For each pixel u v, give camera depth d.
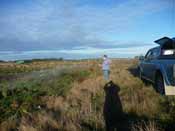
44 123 6.51
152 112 6.90
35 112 8.05
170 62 8.18
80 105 8.29
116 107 6.79
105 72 14.41
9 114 8.24
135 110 7.10
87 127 6.11
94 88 10.93
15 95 10.88
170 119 6.30
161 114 6.70
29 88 12.81
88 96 9.34
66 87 12.66
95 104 7.92
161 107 7.38
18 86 14.09
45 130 6.07
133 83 12.01
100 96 9.33
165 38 9.52
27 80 19.52
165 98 8.40
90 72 21.03
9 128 6.86
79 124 6.20
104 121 6.39
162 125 5.90
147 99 8.14
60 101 9.03
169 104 7.60
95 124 6.24
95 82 13.21
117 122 6.43
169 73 8.21
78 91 10.74
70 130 5.95
